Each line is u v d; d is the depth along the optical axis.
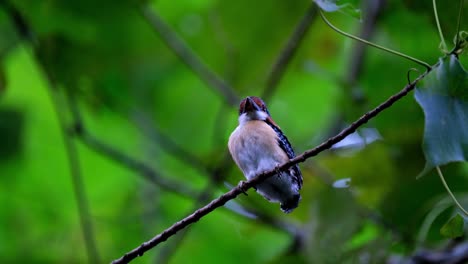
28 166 14.13
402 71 12.62
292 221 12.01
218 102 14.70
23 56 13.98
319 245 9.31
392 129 11.65
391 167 11.20
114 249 13.34
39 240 13.63
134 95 14.37
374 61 12.99
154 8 13.59
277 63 12.14
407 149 11.36
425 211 10.20
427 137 5.13
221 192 13.12
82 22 12.35
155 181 12.18
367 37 13.06
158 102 14.72
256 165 8.25
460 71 5.22
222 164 11.73
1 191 14.04
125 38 13.12
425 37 12.20
